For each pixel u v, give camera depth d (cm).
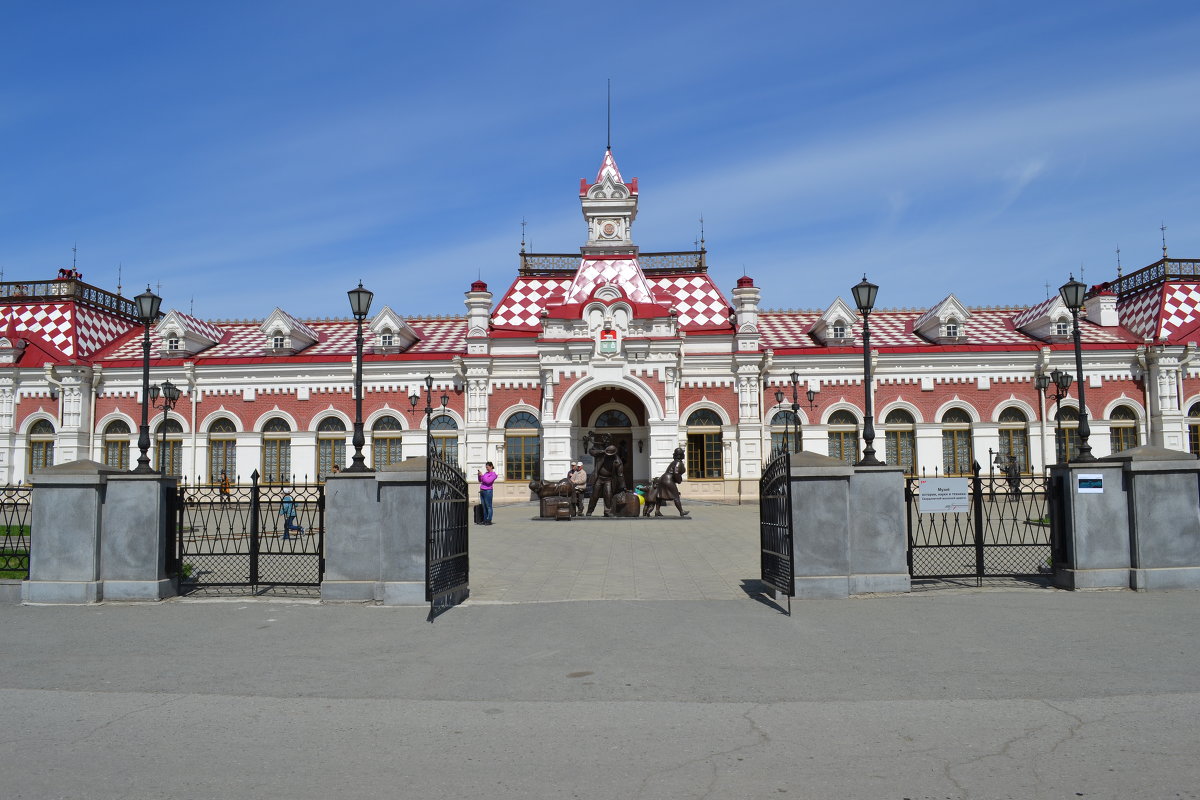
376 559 1403
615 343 3900
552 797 606
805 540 1395
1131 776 635
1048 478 1523
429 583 1256
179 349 4231
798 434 3388
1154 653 1006
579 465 3319
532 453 4069
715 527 2741
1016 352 4000
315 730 760
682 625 1190
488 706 827
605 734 740
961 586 1498
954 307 4119
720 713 794
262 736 745
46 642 1125
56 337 4184
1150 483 1452
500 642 1102
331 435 4119
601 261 4209
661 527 2755
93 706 838
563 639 1112
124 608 1367
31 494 1439
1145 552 1441
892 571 1412
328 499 1416
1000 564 1858
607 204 4284
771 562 1462
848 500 1403
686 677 920
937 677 910
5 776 654
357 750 708
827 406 4044
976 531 1531
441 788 624
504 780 638
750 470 3978
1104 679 895
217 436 4122
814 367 4062
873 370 4044
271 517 3381
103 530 1441
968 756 678
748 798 602
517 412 4088
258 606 1373
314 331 4625
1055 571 1502
